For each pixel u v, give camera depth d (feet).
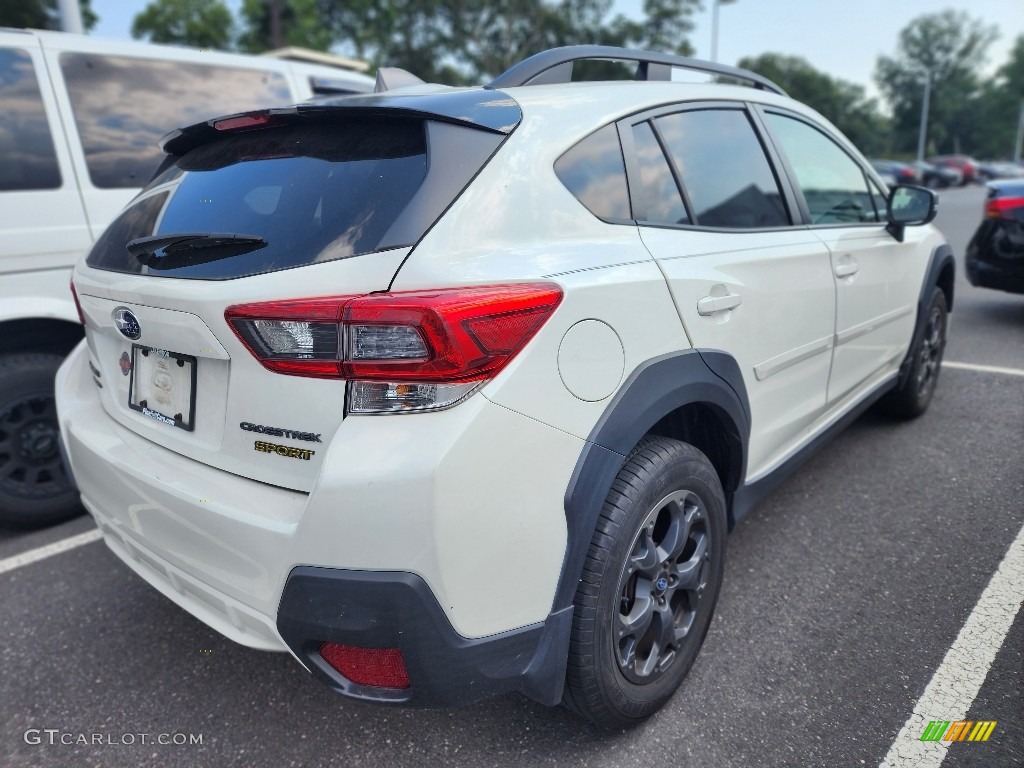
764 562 8.98
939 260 12.08
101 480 6.41
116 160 11.24
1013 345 17.65
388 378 4.63
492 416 4.75
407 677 4.90
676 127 7.27
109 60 11.50
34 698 7.31
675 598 6.75
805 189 8.99
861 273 9.51
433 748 6.41
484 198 5.28
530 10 101.40
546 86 6.63
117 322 6.15
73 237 10.63
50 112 10.64
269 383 5.01
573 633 5.56
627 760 6.13
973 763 5.86
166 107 12.01
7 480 10.46
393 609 4.63
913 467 11.25
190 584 5.67
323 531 4.63
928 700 6.55
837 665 7.08
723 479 7.58
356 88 15.21
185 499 5.38
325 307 4.67
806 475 11.28
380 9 100.48
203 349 5.30
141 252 5.98
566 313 5.16
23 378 10.28
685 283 6.30
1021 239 17.88
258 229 5.40
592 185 6.11
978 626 7.50
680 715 6.56
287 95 13.88
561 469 5.17
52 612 8.82
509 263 5.11
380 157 5.43
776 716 6.48
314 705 7.08
